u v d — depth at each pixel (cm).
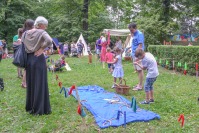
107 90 736
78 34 2770
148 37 1991
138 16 2416
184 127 436
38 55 471
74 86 396
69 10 2909
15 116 487
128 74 1034
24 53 473
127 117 469
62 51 2138
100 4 2819
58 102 581
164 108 543
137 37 738
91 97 626
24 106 546
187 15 2436
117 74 742
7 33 2783
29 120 464
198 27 2769
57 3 2844
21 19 2703
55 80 884
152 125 445
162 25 2089
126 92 668
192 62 1020
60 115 493
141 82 724
